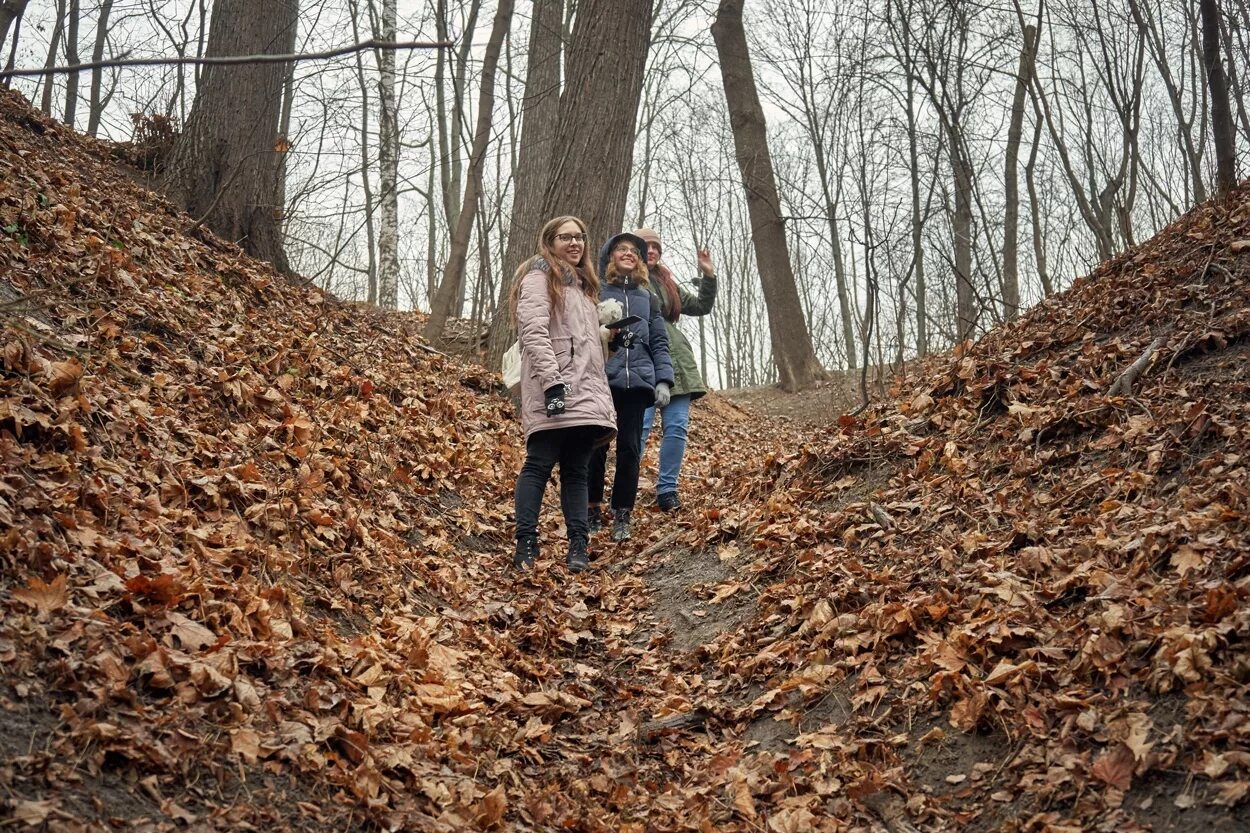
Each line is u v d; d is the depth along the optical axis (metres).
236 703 2.55
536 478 4.93
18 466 3.07
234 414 4.75
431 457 5.82
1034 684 2.85
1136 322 5.29
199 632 2.77
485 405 7.70
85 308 4.71
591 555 5.49
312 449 4.79
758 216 17.11
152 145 9.31
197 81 8.78
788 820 2.72
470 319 12.12
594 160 8.86
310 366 6.07
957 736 2.87
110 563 2.86
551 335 4.95
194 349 5.11
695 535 5.23
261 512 3.80
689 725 3.43
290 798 2.39
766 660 3.65
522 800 2.88
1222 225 5.98
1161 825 2.25
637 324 5.66
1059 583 3.24
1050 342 5.53
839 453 5.31
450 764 2.89
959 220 16.17
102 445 3.60
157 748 2.25
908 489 4.62
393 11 14.16
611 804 2.98
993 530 3.90
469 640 3.92
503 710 3.44
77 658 2.38
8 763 2.01
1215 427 3.83
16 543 2.61
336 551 4.03
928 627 3.37
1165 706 2.54
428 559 4.59
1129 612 2.89
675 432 6.16
